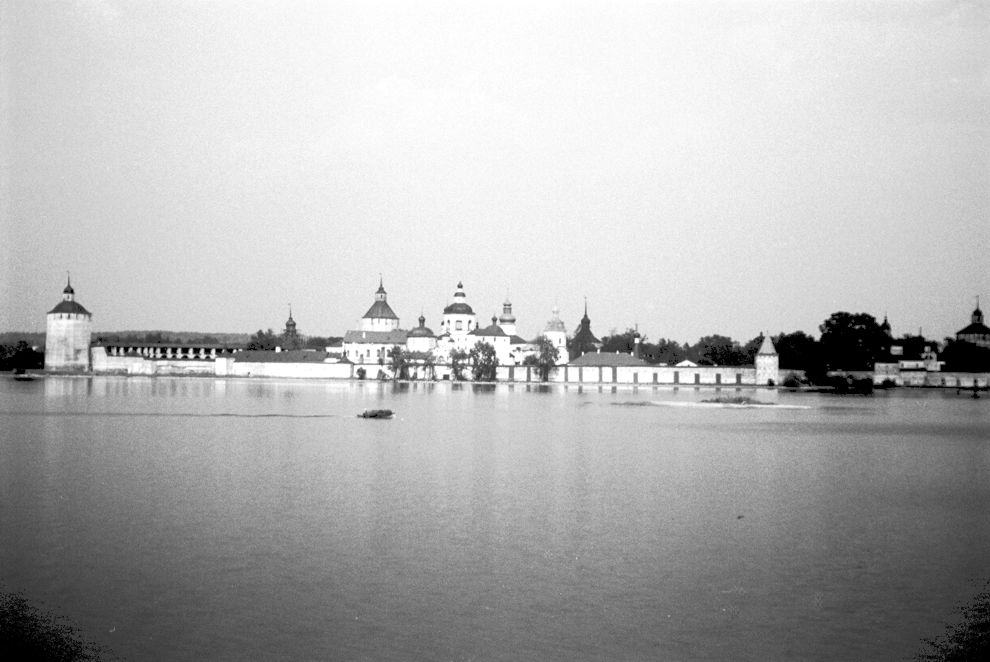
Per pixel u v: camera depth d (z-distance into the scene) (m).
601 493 101.38
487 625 58.34
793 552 75.75
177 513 87.88
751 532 82.56
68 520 84.56
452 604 61.84
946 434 176.88
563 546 76.25
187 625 58.03
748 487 107.38
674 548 76.31
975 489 107.31
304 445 144.50
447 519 85.94
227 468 117.25
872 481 113.00
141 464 120.69
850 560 73.56
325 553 73.38
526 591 64.50
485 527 82.81
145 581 66.12
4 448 138.00
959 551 76.69
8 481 105.88
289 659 53.31
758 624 59.22
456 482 107.50
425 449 141.00
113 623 58.38
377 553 73.44
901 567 71.75
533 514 88.94
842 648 55.91
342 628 57.69
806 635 57.62
